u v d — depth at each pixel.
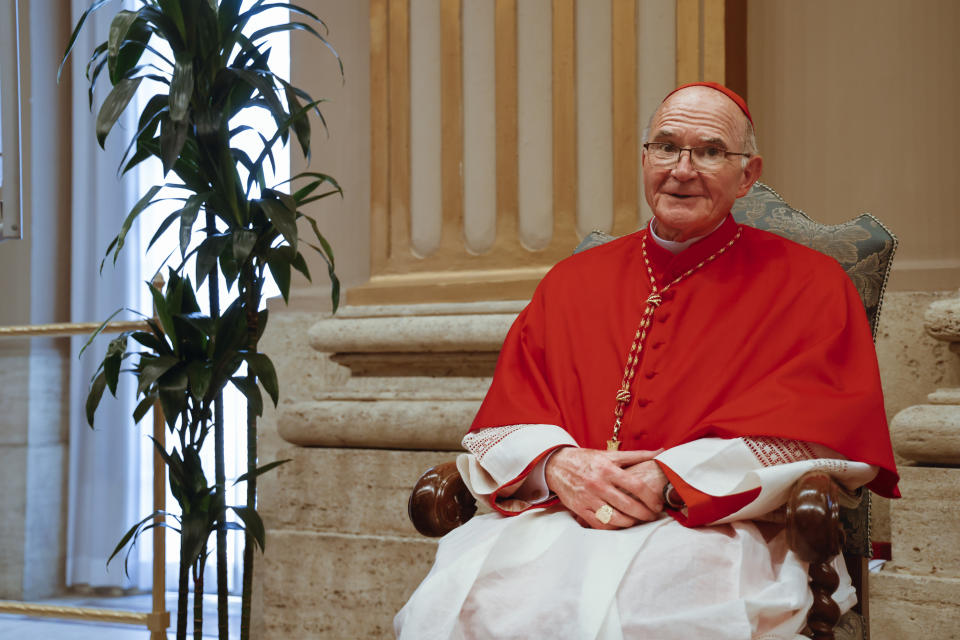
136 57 3.17
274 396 3.10
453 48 3.80
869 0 3.51
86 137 5.40
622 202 3.54
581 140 3.62
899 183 3.43
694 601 1.85
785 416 2.06
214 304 3.15
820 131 3.56
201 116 3.03
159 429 3.72
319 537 3.50
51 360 4.85
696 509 1.95
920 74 3.43
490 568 1.95
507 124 3.71
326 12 4.22
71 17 5.57
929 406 2.73
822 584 1.87
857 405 2.10
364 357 3.64
